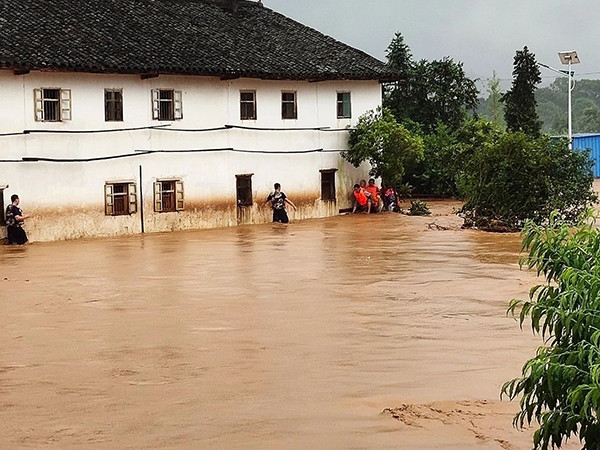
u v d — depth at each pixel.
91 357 12.18
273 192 34.25
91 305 16.33
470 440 8.58
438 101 50.81
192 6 36.72
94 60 29.16
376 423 9.12
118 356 12.22
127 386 10.65
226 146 33.31
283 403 9.84
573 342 6.54
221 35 35.16
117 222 30.45
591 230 7.11
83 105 29.61
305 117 35.72
